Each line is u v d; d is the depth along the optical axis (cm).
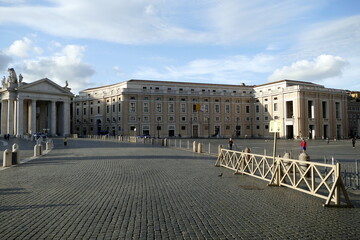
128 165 1658
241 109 8625
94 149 3047
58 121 8519
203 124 8162
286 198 869
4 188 1005
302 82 8281
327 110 7706
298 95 7162
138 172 1384
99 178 1212
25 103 8169
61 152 2642
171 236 554
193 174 1327
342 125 8006
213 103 8312
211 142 5128
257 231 584
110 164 1705
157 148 3250
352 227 608
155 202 815
